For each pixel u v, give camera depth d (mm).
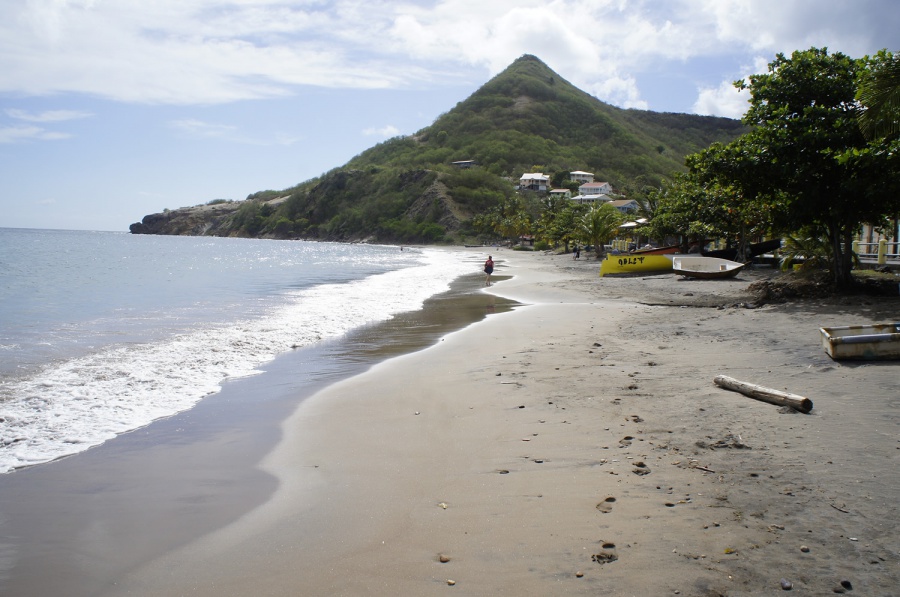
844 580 3531
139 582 3859
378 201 171375
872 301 15531
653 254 35094
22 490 5301
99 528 4598
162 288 27016
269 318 16891
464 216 152125
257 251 94875
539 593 3551
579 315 17094
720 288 24344
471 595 3564
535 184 174750
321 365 10789
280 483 5438
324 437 6734
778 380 8203
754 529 4184
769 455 5516
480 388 8719
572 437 6348
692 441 6031
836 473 5027
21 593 3738
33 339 12914
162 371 10000
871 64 14117
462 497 4988
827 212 17141
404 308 19922
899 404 6734
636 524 4340
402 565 3941
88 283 29422
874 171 15438
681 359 10094
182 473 5695
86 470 5770
